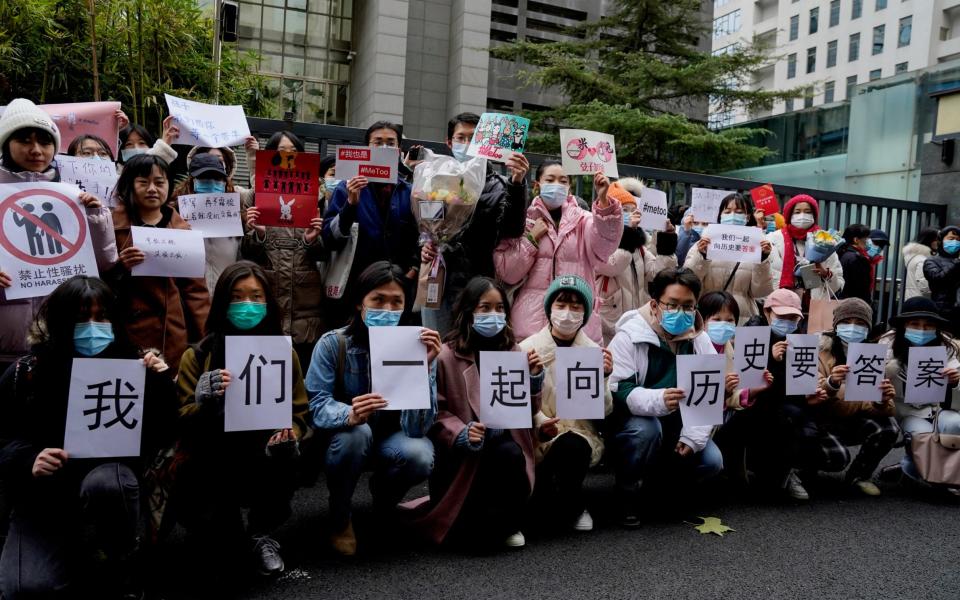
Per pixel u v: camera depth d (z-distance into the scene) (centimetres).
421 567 306
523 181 390
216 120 423
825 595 296
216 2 873
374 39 2091
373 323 310
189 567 298
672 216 625
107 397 256
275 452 287
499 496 324
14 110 327
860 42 4434
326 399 308
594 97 1667
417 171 383
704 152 1454
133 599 260
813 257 521
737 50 1680
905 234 864
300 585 285
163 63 790
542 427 338
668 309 363
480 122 393
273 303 293
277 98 2217
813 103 4634
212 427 278
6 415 256
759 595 294
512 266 404
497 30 2675
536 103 2638
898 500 434
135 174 346
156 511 277
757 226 508
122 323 271
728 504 412
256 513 299
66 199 313
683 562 324
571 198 444
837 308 439
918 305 450
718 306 397
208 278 402
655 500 409
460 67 2259
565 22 2761
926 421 449
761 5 5144
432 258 381
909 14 4159
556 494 379
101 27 720
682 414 354
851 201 810
